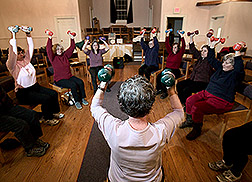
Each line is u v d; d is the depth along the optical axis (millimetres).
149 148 605
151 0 8203
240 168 1271
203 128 2078
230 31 5531
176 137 1904
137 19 9031
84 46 3061
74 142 1845
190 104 1948
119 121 684
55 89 2496
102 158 1614
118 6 8773
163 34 6570
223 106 1687
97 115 693
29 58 2039
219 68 1795
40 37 6594
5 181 1374
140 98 564
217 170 1454
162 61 3430
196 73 2344
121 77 4160
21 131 1509
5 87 1992
